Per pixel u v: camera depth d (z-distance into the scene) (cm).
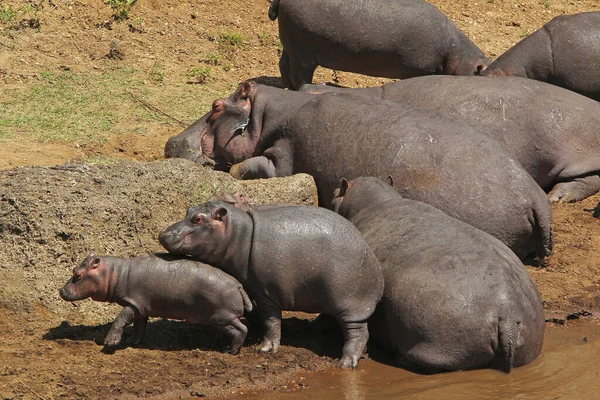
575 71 4016
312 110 3316
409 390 2222
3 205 2597
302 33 4219
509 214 2933
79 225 2628
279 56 4734
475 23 5247
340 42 4203
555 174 3512
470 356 2284
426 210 2597
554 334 2578
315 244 2331
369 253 2367
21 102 3906
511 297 2278
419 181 2994
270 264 2333
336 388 2238
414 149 3042
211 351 2388
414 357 2327
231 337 2352
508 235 2950
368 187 2792
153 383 2203
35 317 2502
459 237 2430
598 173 3544
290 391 2214
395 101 3559
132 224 2705
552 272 2973
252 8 5053
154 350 2381
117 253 2653
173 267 2312
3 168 3198
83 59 4369
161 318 2575
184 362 2322
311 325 2598
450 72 4366
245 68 4581
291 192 2995
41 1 4631
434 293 2308
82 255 2609
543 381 2262
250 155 3459
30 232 2586
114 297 2331
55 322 2500
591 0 5616
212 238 2333
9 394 2103
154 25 4725
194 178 2873
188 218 2353
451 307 2280
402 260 2412
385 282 2417
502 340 2253
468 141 3038
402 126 3108
